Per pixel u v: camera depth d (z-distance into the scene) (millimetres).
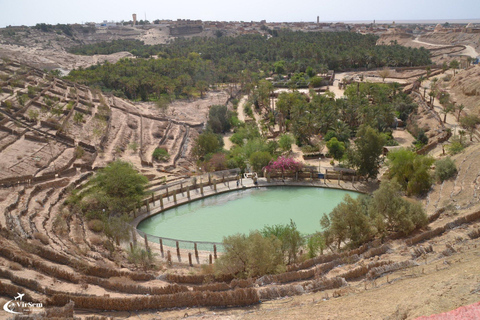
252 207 70312
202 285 35500
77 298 30062
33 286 31703
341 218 46344
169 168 88562
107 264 42594
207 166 86750
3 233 43094
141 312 30016
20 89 121062
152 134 109938
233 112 149875
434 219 49031
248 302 30891
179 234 60562
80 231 51812
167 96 165625
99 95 134125
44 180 66875
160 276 39062
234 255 39062
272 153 92250
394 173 68875
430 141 100812
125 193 63094
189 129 122312
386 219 49938
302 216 66188
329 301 28641
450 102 124688
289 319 25922
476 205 49312
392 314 21578
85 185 66375
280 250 43531
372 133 74625
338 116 119125
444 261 32656
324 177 79938
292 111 117125
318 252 47156
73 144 87688
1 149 77375
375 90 137000
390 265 34125
